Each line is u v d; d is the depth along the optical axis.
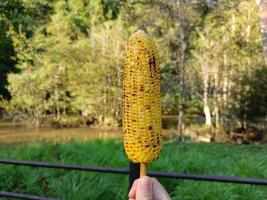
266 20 9.30
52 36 31.12
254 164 6.64
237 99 23.30
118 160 6.79
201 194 5.26
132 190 1.09
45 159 7.39
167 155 7.36
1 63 32.06
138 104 1.04
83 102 29.75
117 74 29.05
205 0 20.06
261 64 22.73
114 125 29.36
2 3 10.37
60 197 5.62
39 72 30.34
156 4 20.39
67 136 25.94
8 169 6.69
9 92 32.06
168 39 20.97
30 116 30.86
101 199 5.65
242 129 23.47
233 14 21.41
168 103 26.05
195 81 24.44
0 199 5.59
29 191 6.16
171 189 5.77
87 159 7.28
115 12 32.97
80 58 29.97
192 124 25.83
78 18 33.69
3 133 27.08
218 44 23.42
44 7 11.80
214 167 6.90
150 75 1.05
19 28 11.51
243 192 5.30
